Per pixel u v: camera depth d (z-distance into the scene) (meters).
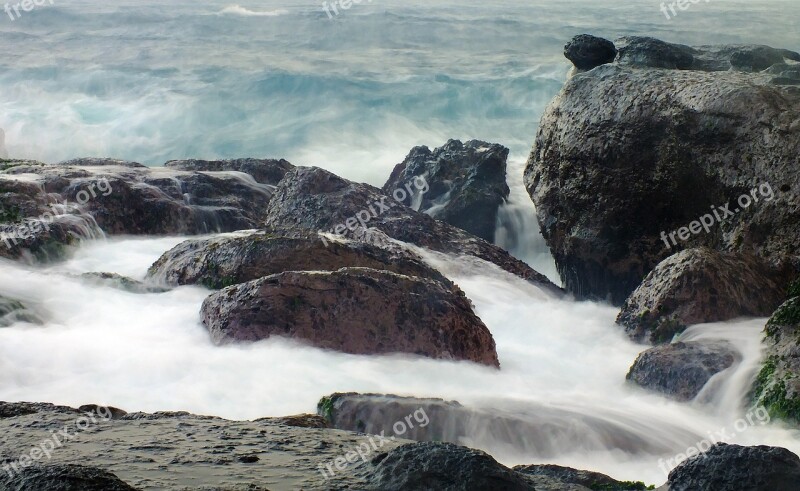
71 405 8.80
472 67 39.62
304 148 30.14
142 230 15.70
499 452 8.19
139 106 33.75
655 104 14.46
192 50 42.53
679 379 10.29
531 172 16.48
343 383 9.59
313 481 4.96
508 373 10.85
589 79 15.66
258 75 36.22
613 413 9.27
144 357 9.87
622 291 14.97
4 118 32.44
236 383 9.52
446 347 10.67
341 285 10.71
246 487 4.71
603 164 14.94
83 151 30.34
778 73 15.03
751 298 12.01
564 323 13.03
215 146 30.55
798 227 12.71
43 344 9.99
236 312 10.58
